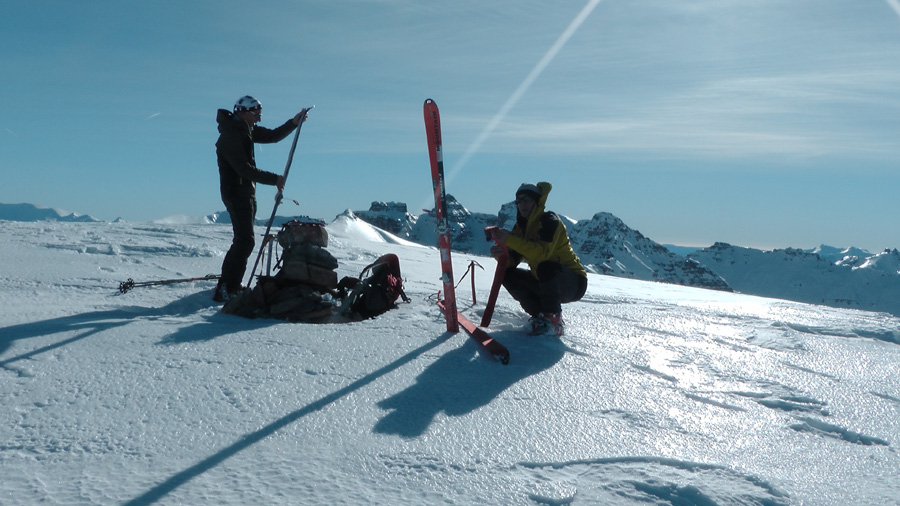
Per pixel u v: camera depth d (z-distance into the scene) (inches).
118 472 77.0
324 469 80.7
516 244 162.9
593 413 109.7
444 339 150.3
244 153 192.4
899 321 264.7
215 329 148.2
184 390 106.6
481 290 258.4
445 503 73.3
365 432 94.2
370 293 181.9
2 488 71.4
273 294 173.0
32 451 81.6
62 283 214.4
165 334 140.9
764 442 102.3
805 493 82.7
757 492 81.4
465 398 112.3
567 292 171.9
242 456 83.5
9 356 119.1
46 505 68.0
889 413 124.0
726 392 129.2
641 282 446.6
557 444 94.3
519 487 78.5
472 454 88.4
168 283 215.6
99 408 97.2
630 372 136.9
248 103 194.5
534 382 124.3
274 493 73.4
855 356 176.9
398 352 137.3
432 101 153.6
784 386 137.2
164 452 83.4
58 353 122.6
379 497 73.9
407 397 110.3
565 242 169.9
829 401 128.5
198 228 425.4
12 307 170.7
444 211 156.0
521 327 177.8
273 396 106.3
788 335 198.7
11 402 97.5
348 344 141.1
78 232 358.0
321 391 110.2
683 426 106.7
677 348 164.9
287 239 180.2
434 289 247.4
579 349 152.1
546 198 168.6
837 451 100.7
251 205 200.7
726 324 214.4
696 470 88.0
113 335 137.4
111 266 257.1
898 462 97.8
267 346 135.3
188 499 71.0
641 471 86.0
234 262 197.2
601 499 77.2
